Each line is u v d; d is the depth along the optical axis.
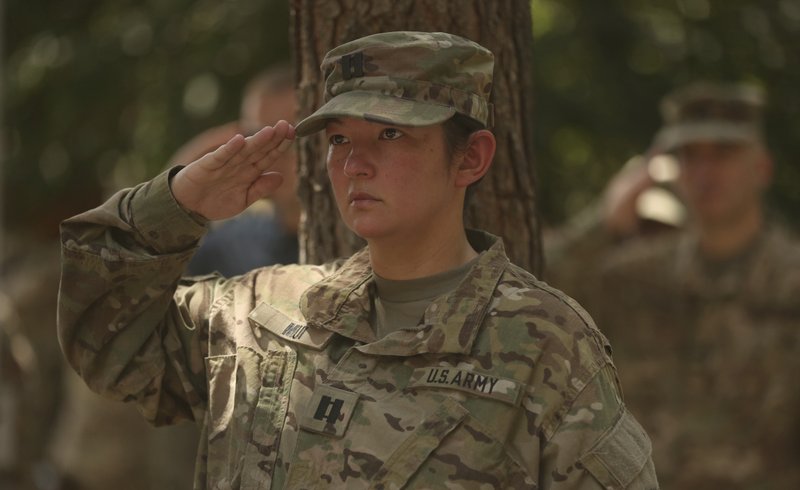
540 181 15.40
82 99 16.05
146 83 16.02
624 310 12.57
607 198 13.17
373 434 5.85
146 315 6.52
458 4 7.62
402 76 6.00
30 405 14.64
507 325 5.91
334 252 7.81
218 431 6.31
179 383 6.63
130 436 14.35
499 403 5.78
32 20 16.61
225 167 6.35
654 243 12.59
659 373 12.29
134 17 16.27
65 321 6.49
